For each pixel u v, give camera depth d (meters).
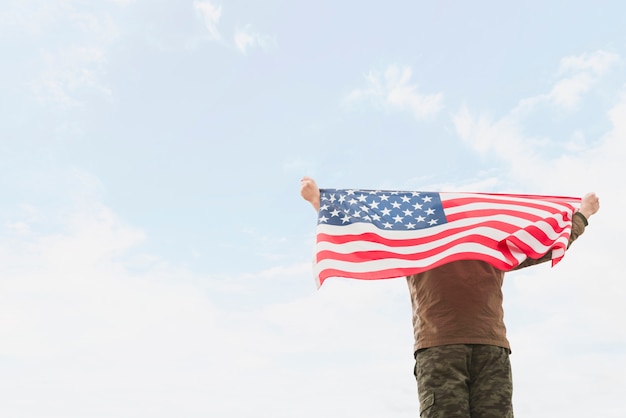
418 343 4.25
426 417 4.02
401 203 5.03
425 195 5.09
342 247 4.75
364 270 4.60
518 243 4.75
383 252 4.70
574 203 5.23
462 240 4.71
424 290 4.39
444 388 4.00
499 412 3.98
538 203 5.10
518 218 4.94
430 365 4.10
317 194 5.04
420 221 4.90
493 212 4.96
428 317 4.25
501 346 4.17
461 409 3.94
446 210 4.98
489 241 4.75
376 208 4.97
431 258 4.57
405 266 4.55
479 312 4.20
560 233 4.89
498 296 4.40
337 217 4.91
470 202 5.05
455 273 4.35
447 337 4.11
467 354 4.07
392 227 4.85
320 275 4.61
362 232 4.81
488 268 4.48
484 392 4.04
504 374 4.10
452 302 4.22
